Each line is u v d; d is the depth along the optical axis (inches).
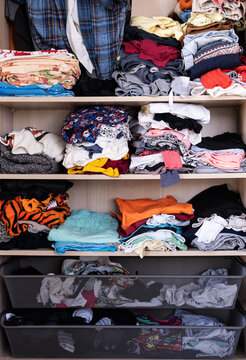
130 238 75.6
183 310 84.8
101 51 75.9
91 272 76.9
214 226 74.5
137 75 73.0
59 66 72.2
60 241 75.3
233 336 73.4
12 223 74.5
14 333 74.4
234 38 73.3
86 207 89.0
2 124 80.4
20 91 73.1
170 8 85.6
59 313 77.0
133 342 73.8
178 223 76.6
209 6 72.4
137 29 74.8
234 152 76.1
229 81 70.6
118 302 74.1
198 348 73.5
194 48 73.0
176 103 77.5
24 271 81.8
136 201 84.7
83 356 74.9
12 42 81.4
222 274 82.0
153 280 73.9
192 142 77.1
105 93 74.5
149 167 74.7
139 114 76.9
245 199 81.1
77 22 74.4
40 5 74.7
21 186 76.0
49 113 87.2
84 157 73.6
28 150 75.0
